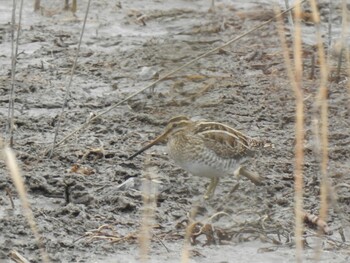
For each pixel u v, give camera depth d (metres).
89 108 18.81
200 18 25.33
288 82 20.38
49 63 21.58
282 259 12.79
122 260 12.60
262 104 19.20
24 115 18.27
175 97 19.42
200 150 14.48
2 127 17.62
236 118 18.44
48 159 16.03
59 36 23.58
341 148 16.77
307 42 23.11
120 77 20.75
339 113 18.61
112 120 18.11
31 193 14.73
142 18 25.14
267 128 17.95
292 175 15.54
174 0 27.11
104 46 23.08
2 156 15.88
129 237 13.17
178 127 14.84
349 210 14.31
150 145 15.27
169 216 14.02
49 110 18.67
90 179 15.23
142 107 18.83
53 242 12.94
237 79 20.67
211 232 13.25
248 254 12.92
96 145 16.78
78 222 13.66
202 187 15.12
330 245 13.23
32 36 23.52
